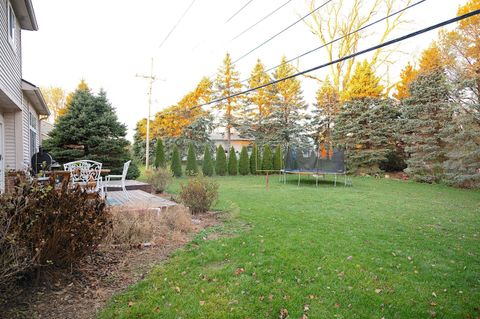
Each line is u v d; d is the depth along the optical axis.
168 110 24.16
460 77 12.46
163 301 2.66
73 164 6.18
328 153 16.03
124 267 3.41
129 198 7.00
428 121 13.96
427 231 5.32
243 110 24.09
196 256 3.80
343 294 2.87
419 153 14.64
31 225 2.62
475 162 12.08
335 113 20.73
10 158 7.85
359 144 17.67
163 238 4.48
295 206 7.74
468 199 9.31
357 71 17.95
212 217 6.27
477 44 12.09
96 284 2.94
